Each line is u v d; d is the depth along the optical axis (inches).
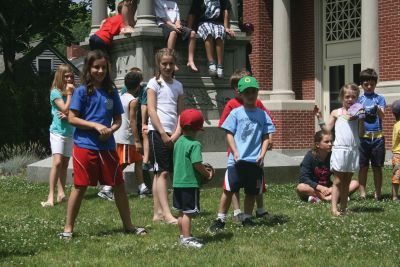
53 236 322.0
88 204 435.8
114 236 322.0
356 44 1061.8
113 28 553.9
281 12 1082.1
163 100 374.0
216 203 431.8
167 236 322.0
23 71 1541.6
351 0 1069.8
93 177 321.1
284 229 331.6
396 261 262.5
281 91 1085.8
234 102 382.6
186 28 526.6
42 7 1338.6
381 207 419.2
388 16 971.3
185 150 298.4
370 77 469.4
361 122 389.7
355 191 508.4
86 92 322.7
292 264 259.6
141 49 523.2
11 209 425.4
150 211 402.0
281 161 553.0
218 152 545.0
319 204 431.5
